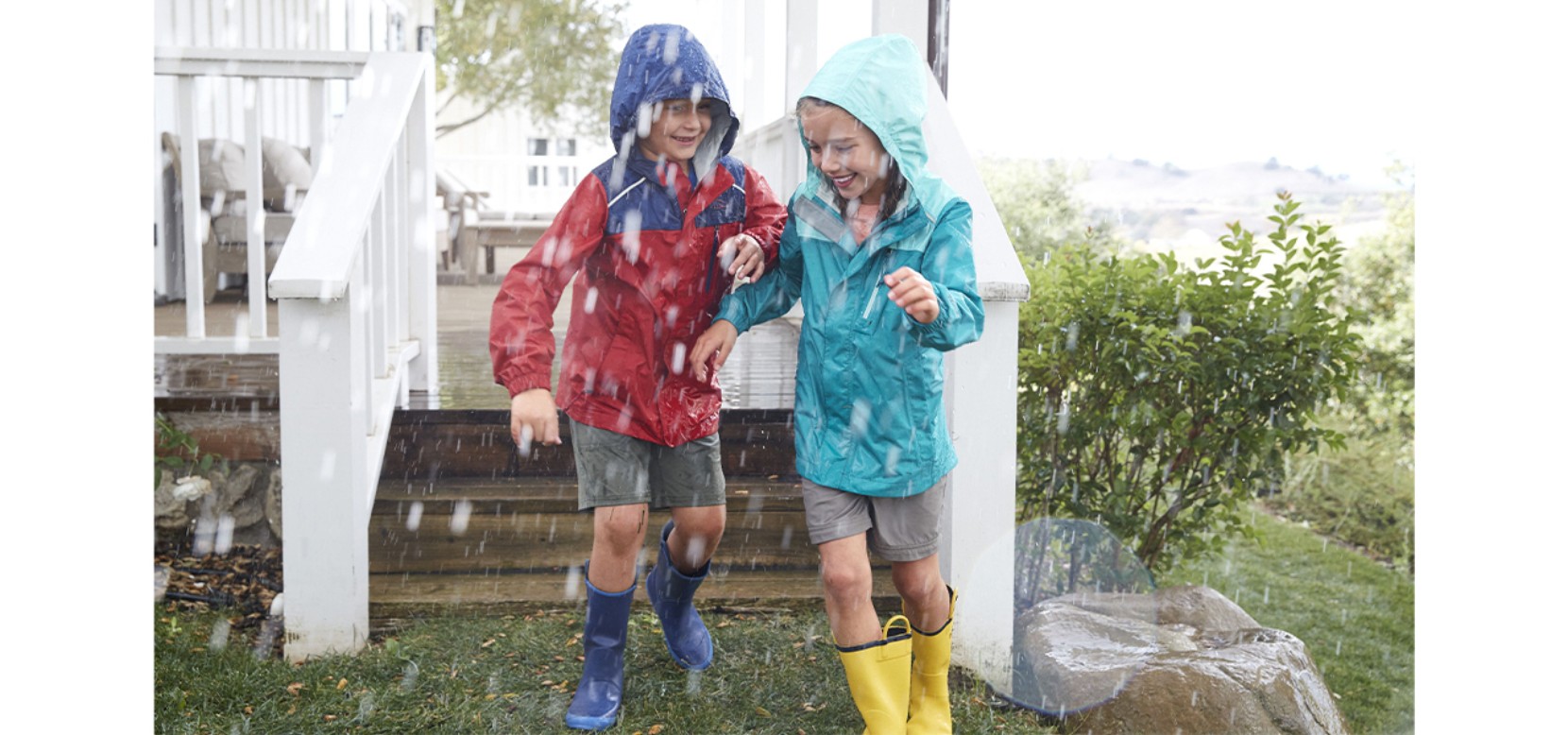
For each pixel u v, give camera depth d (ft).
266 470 13.14
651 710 8.89
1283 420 13.87
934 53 17.17
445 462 12.54
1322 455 27.63
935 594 8.23
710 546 9.02
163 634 10.51
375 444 11.39
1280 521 27.73
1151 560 14.62
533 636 10.37
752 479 12.86
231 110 26.84
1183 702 9.45
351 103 12.28
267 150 24.03
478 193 37.17
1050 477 14.46
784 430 13.02
